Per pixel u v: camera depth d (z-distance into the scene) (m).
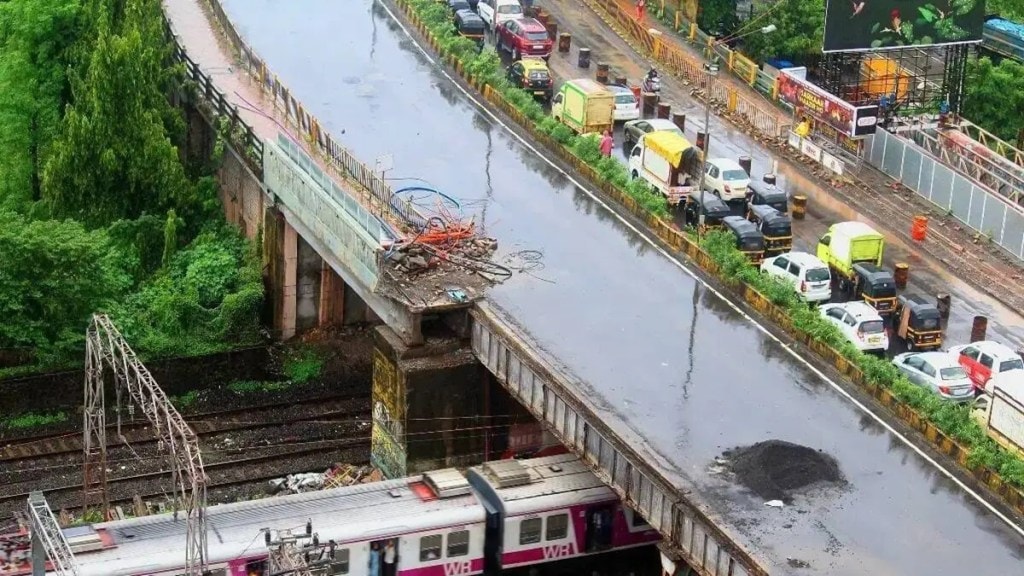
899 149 98.19
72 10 101.06
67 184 94.44
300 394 84.12
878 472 61.53
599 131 98.94
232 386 84.75
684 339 70.62
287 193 84.56
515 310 71.69
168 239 92.00
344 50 105.56
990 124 107.56
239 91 97.62
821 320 71.25
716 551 55.97
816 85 106.00
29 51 101.06
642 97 105.06
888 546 56.78
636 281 75.69
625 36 117.81
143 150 94.69
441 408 71.12
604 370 67.31
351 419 82.06
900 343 81.44
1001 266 89.44
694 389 66.44
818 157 99.44
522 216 81.50
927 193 96.44
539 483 65.38
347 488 65.50
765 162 99.50
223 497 74.12
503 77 98.75
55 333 83.69
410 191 82.88
